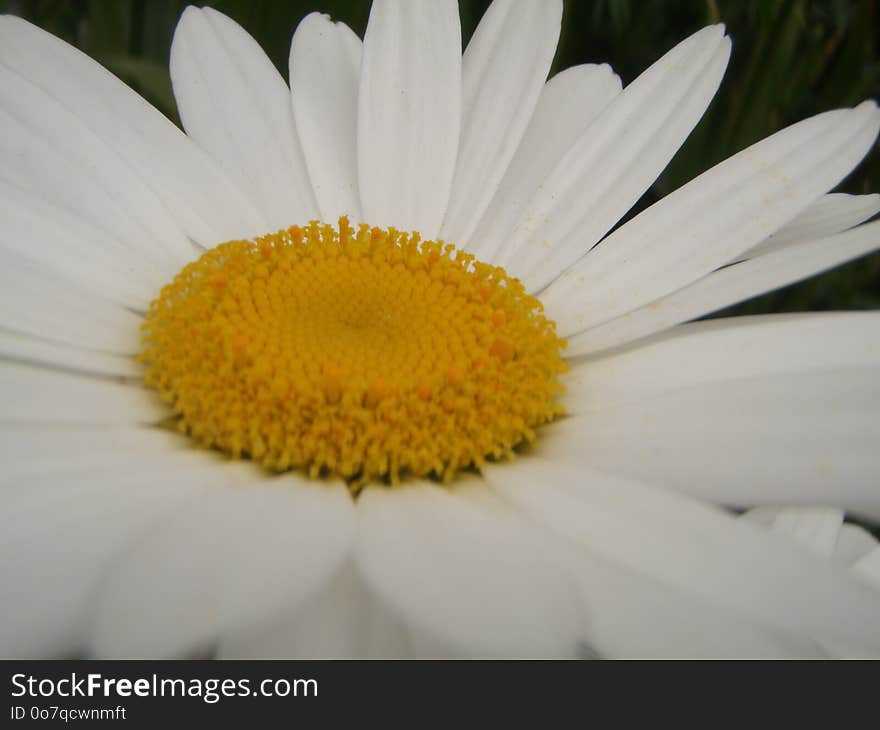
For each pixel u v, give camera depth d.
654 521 0.09
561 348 0.11
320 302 0.11
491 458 0.10
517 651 0.09
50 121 0.11
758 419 0.10
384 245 0.11
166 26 0.13
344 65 0.12
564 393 0.11
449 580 0.09
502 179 0.12
